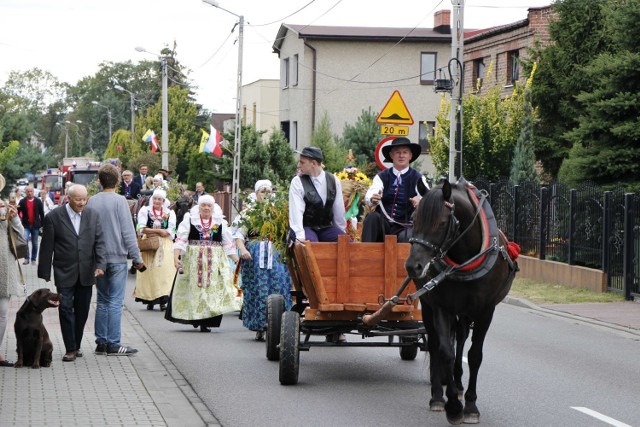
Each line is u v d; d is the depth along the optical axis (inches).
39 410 335.9
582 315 682.8
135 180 1190.3
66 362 441.4
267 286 531.5
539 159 1334.9
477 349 338.0
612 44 1241.4
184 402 369.4
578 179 986.7
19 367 424.2
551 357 493.0
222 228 578.9
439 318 334.0
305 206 426.9
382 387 407.8
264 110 2630.4
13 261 428.1
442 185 319.9
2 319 425.1
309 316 408.8
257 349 511.5
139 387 382.3
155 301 687.7
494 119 1264.8
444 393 393.4
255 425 333.7
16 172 1712.6
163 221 687.1
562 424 336.8
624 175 975.6
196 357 483.2
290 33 2106.3
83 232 448.1
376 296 405.1
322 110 2031.3
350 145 1658.5
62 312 442.9
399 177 421.4
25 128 1761.8
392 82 2032.5
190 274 577.0
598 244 820.6
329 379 426.6
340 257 401.1
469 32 1951.3
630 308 714.8
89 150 5383.9
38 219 1091.3
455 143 997.8
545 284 875.4
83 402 351.3
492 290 334.6
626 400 381.7
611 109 962.1
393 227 421.7
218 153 1531.7
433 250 315.6
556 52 1307.8
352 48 2028.8
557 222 895.7
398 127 789.9
